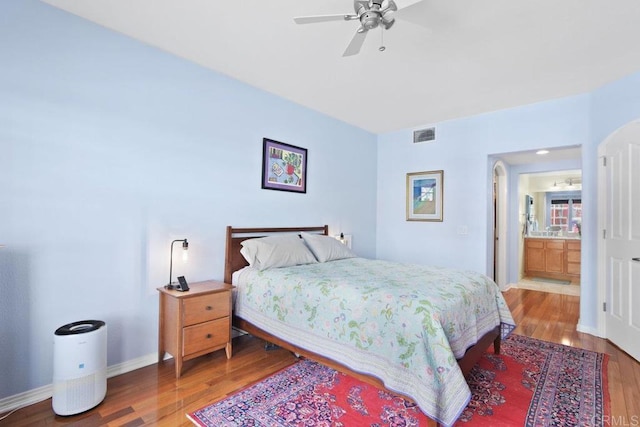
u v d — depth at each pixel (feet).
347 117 13.96
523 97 11.41
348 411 6.20
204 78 9.41
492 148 12.96
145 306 8.19
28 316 6.45
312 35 7.64
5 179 6.20
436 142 14.61
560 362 8.42
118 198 7.72
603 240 10.32
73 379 5.99
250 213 10.71
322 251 11.09
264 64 9.20
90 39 7.27
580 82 10.08
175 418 5.98
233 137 10.20
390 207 16.25
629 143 9.25
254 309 8.82
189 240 9.09
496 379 7.50
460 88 10.66
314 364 8.28
